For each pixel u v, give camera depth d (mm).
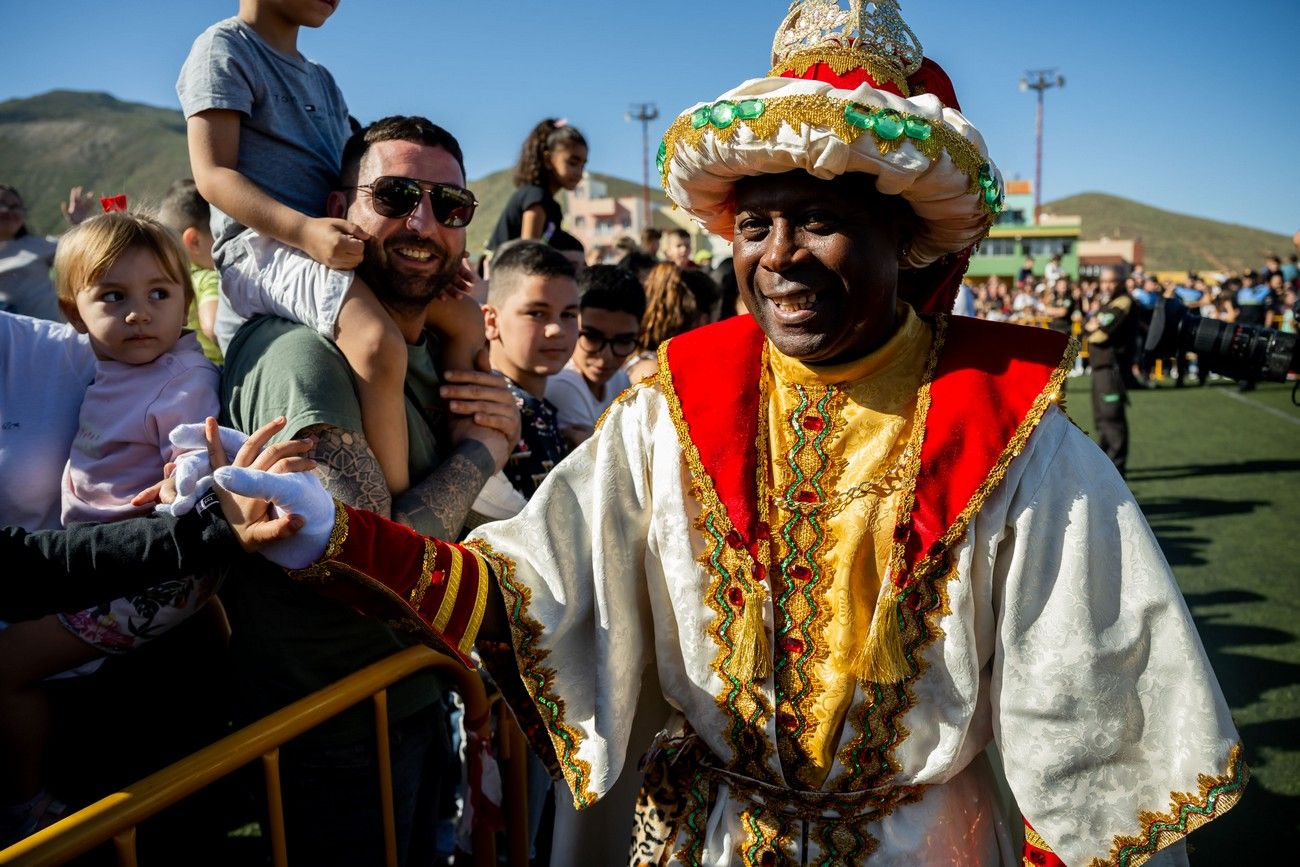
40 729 1857
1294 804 3305
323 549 1377
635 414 1591
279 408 1765
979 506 1383
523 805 2162
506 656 1606
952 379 1466
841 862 1445
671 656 1549
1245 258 140750
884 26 1420
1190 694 1348
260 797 1919
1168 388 16578
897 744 1431
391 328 1878
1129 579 1382
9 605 1419
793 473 1491
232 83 1968
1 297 4027
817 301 1384
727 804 1518
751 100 1292
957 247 1533
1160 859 1410
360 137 1981
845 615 1434
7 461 1846
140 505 1536
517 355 2822
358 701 1753
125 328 1827
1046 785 1373
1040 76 52906
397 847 1959
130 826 1375
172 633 2225
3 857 1257
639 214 51188
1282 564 5906
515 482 2598
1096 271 53344
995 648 1421
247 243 1993
